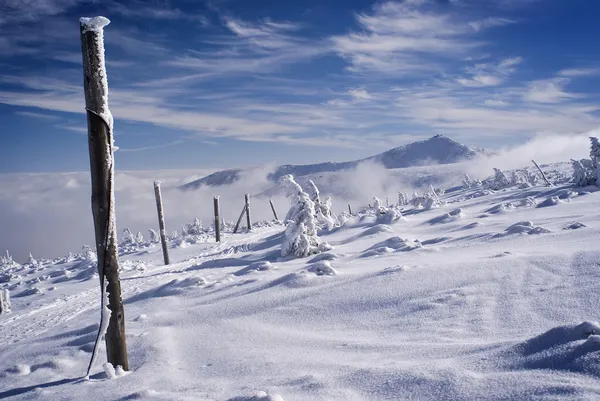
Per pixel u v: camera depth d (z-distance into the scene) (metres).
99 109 4.58
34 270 21.70
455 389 2.90
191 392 3.81
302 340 5.01
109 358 4.75
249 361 4.48
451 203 20.59
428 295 5.71
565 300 4.69
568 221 9.87
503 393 2.70
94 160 4.64
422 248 9.28
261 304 6.71
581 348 2.88
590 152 17.47
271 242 17.77
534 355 3.07
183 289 9.28
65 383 4.67
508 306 4.87
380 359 3.98
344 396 3.18
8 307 10.95
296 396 3.31
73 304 10.88
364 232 14.10
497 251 7.69
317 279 7.56
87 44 4.53
